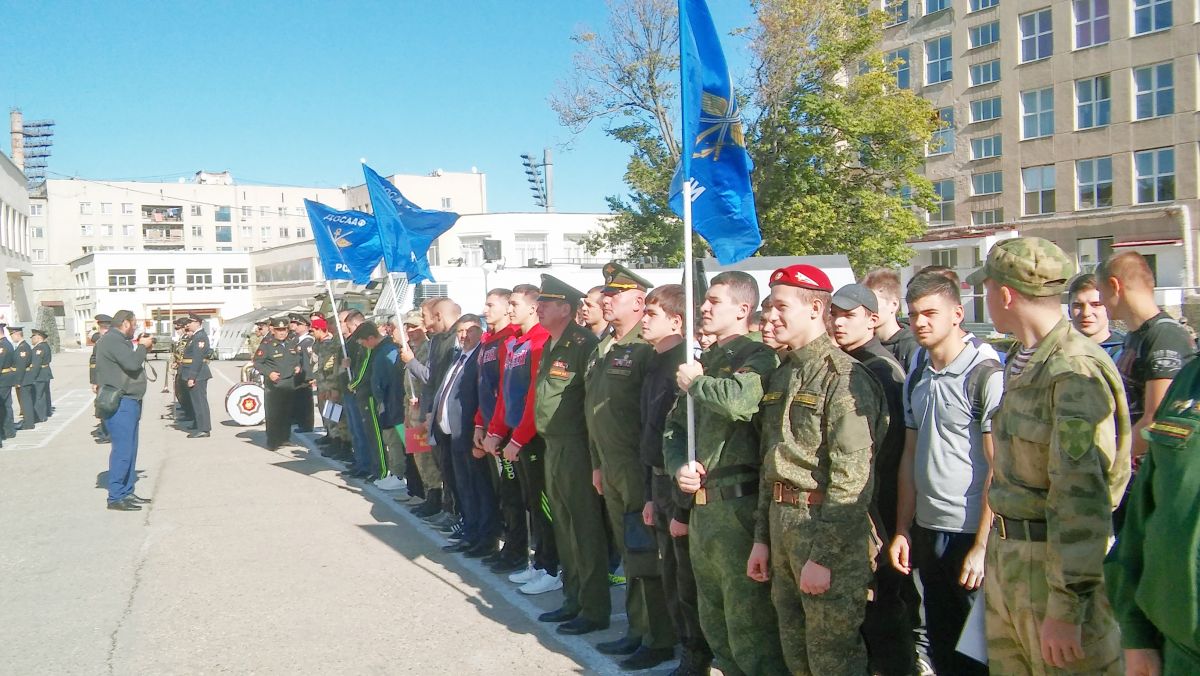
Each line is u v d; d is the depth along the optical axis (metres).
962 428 3.64
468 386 7.04
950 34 36.25
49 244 94.62
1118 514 3.86
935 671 3.86
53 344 52.69
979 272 3.84
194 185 100.50
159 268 65.19
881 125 25.88
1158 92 29.95
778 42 24.88
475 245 53.50
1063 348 2.74
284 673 4.76
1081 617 2.55
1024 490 2.80
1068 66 32.31
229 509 9.04
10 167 45.00
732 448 3.75
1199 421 2.01
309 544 7.55
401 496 9.70
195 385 15.14
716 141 4.27
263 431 15.93
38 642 5.31
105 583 6.49
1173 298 16.83
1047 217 33.16
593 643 5.13
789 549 3.35
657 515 4.40
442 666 4.81
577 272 21.08
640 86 25.89
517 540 6.68
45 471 11.78
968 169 35.88
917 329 3.71
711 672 4.58
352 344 10.68
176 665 4.90
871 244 26.02
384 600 6.00
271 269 62.91
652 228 27.75
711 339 4.55
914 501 3.85
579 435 5.30
